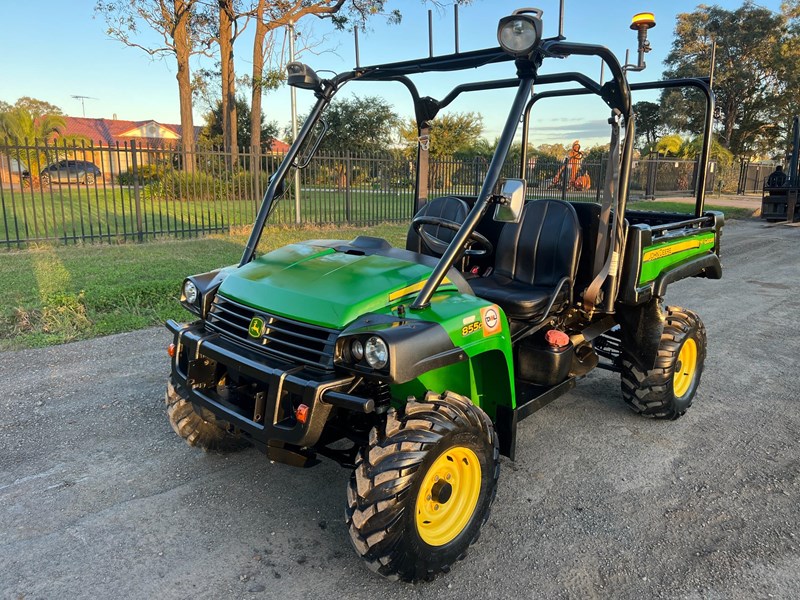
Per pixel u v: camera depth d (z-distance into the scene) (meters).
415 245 4.50
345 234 13.16
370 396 2.72
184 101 24.38
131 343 5.74
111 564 2.82
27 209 17.02
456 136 35.56
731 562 2.94
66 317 6.22
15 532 3.02
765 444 4.20
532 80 3.00
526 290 3.84
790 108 42.34
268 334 2.86
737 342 6.44
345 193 15.23
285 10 23.53
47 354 5.41
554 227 4.07
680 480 3.71
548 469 3.82
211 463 3.74
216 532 3.08
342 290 2.84
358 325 2.62
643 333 4.30
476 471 2.87
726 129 44.19
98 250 10.55
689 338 4.54
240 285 3.14
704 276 5.18
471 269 4.57
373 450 2.56
